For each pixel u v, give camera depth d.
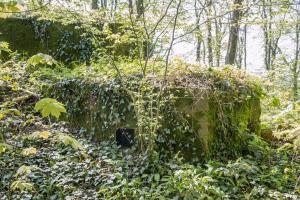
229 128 6.90
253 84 7.93
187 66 7.21
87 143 7.05
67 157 6.37
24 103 7.86
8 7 2.35
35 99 8.02
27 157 6.23
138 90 6.48
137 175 5.88
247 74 7.96
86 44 10.62
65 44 10.77
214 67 7.36
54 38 10.88
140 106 6.14
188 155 6.42
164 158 6.39
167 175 5.90
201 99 6.51
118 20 6.74
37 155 6.33
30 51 10.91
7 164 6.00
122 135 6.96
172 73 6.98
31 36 10.95
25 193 5.46
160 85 6.71
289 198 5.46
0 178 5.70
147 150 6.11
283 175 6.16
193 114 6.48
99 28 8.74
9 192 5.12
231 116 6.98
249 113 7.70
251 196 5.49
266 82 8.21
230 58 11.45
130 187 5.62
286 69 13.79
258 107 8.08
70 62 10.74
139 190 5.38
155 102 6.64
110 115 7.11
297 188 5.70
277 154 7.14
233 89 7.12
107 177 5.80
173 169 6.00
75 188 5.59
